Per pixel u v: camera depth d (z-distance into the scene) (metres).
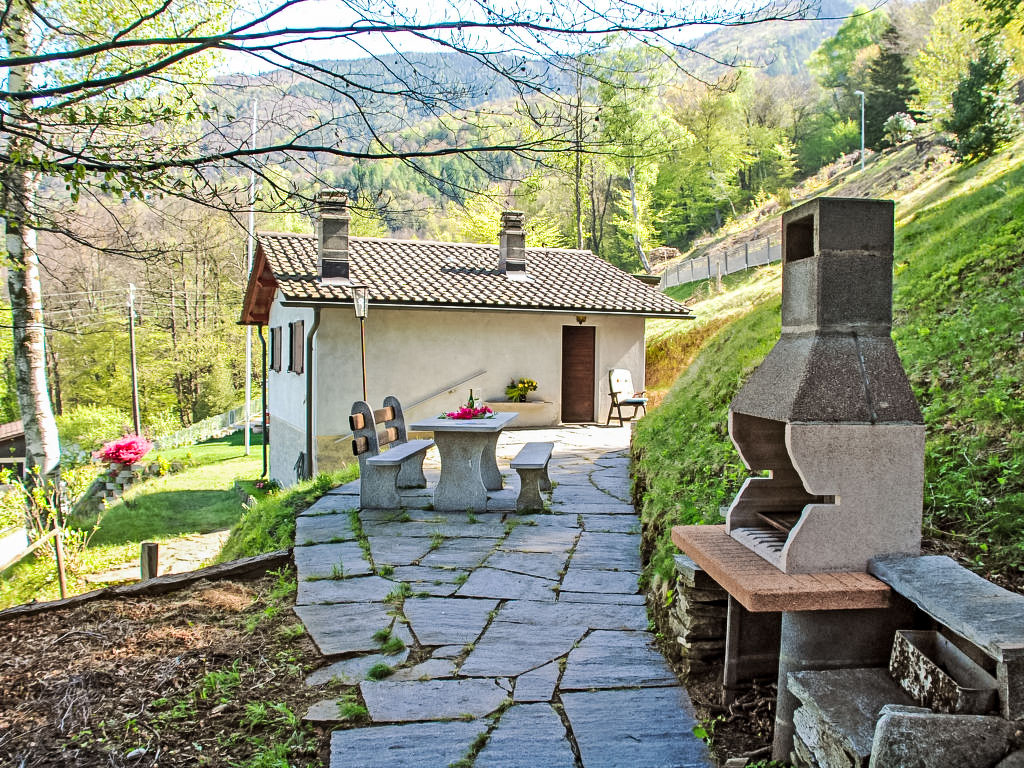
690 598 3.47
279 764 2.79
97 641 4.13
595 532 6.23
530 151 4.02
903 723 1.93
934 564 2.49
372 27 3.56
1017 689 1.96
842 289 2.65
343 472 9.52
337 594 4.75
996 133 19.31
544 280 16.44
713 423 6.60
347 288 13.51
